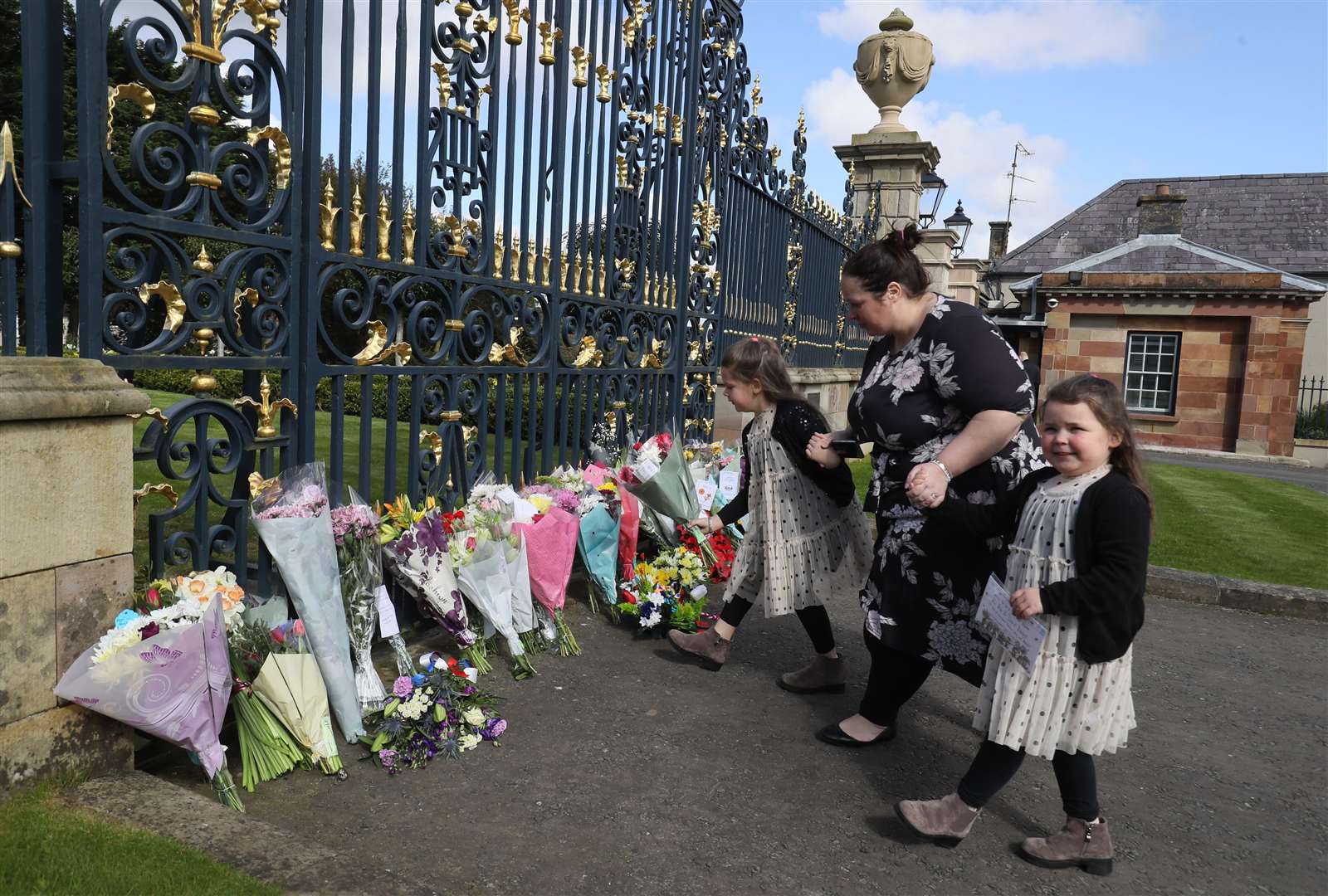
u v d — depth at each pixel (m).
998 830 2.64
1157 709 3.71
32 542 2.21
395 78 3.45
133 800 2.29
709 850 2.45
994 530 2.61
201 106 2.69
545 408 4.58
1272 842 2.67
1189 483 11.80
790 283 8.29
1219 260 20.00
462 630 3.49
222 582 2.74
